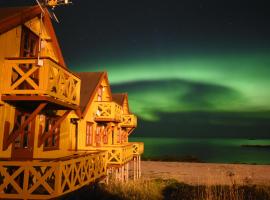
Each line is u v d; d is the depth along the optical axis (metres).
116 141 26.22
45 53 13.63
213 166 32.50
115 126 25.80
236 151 98.75
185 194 17.33
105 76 24.50
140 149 27.08
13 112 10.91
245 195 16.22
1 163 8.24
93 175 12.01
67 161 8.91
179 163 34.69
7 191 9.80
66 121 16.22
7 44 10.61
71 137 18.33
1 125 10.21
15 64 10.23
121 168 20.27
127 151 21.38
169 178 24.72
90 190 14.63
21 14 11.32
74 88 12.42
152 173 27.84
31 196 8.10
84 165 10.79
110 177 19.36
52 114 14.24
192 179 24.45
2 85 10.15
